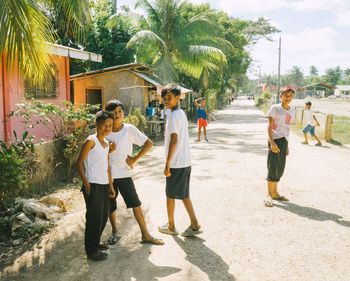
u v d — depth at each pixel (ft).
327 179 25.99
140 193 22.45
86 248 13.50
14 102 28.76
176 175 14.98
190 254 13.93
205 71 88.17
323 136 48.24
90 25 22.85
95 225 13.34
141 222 14.85
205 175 27.14
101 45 72.13
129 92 56.95
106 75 57.41
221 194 21.98
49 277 12.41
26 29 17.04
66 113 25.57
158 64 65.21
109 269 12.87
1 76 27.40
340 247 14.56
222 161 32.99
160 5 70.03
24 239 15.49
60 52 29.96
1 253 14.33
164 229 15.90
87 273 12.61
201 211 18.85
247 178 26.13
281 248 14.46
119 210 19.39
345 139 48.37
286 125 19.81
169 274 12.42
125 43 71.77
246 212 18.70
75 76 57.16
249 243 14.90
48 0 21.86
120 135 14.25
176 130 14.58
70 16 21.20
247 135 55.52
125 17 70.18
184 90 64.59
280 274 12.44
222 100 168.96
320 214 18.43
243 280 12.03
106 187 13.53
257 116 104.42
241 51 117.08
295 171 28.66
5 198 17.33
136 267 12.95
